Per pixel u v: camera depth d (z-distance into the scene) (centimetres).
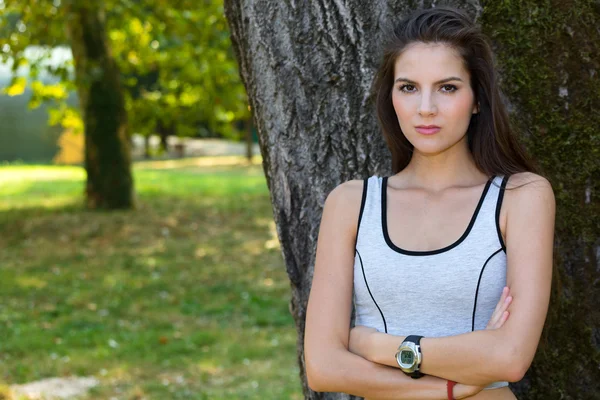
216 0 1431
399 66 228
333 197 238
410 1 274
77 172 2834
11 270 1161
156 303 966
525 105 283
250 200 1866
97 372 702
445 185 230
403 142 247
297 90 285
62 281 1088
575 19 276
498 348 206
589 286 285
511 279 215
